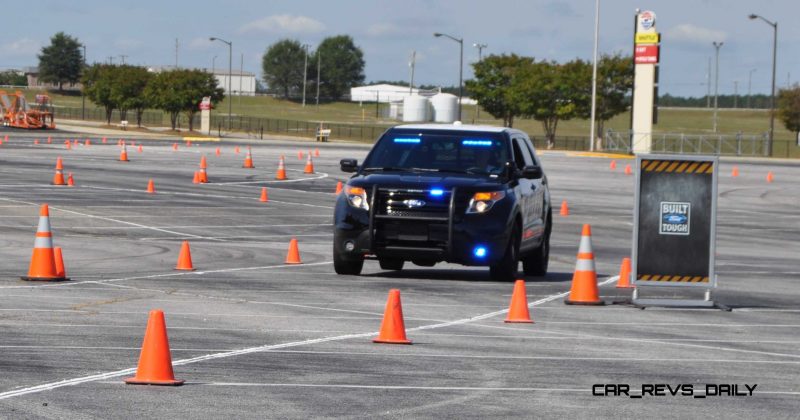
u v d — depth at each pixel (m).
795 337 15.87
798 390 11.92
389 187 21.14
